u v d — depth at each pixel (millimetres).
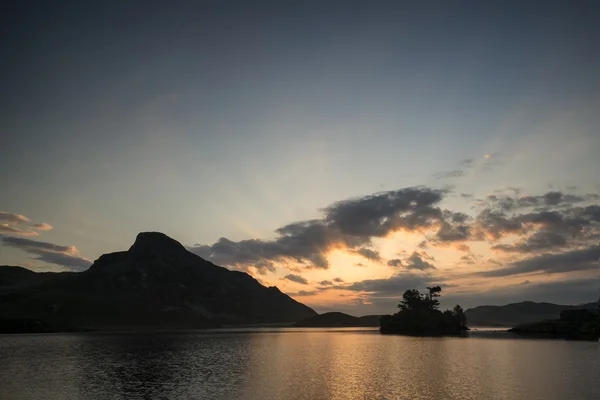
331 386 69188
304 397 61188
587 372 80562
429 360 104812
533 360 100750
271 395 62781
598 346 139375
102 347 158375
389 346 156500
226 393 64625
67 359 114000
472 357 109750
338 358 113938
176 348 154000
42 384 74062
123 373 86750
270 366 97062
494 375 78062
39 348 152875
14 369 93500
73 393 66125
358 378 77125
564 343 154250
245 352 136625
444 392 62969
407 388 66438
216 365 99750
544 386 66500
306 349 147625
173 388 69375
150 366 98250
